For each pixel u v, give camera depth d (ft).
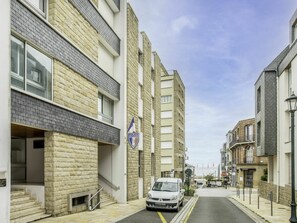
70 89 43.80
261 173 162.30
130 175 71.61
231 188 175.63
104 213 46.68
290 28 72.08
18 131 38.96
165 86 170.60
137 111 78.54
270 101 78.07
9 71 29.58
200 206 67.62
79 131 45.98
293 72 64.08
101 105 61.21
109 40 61.62
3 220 28.19
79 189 45.37
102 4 62.39
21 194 37.55
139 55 87.86
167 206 54.49
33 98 34.60
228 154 245.04
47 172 38.63
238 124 185.47
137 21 79.97
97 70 54.39
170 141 166.30
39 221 34.99
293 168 40.45
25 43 34.40
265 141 77.20
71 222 35.63
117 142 65.05
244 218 49.47
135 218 44.19
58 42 40.42
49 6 39.93
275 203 73.05
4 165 28.58
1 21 28.94
